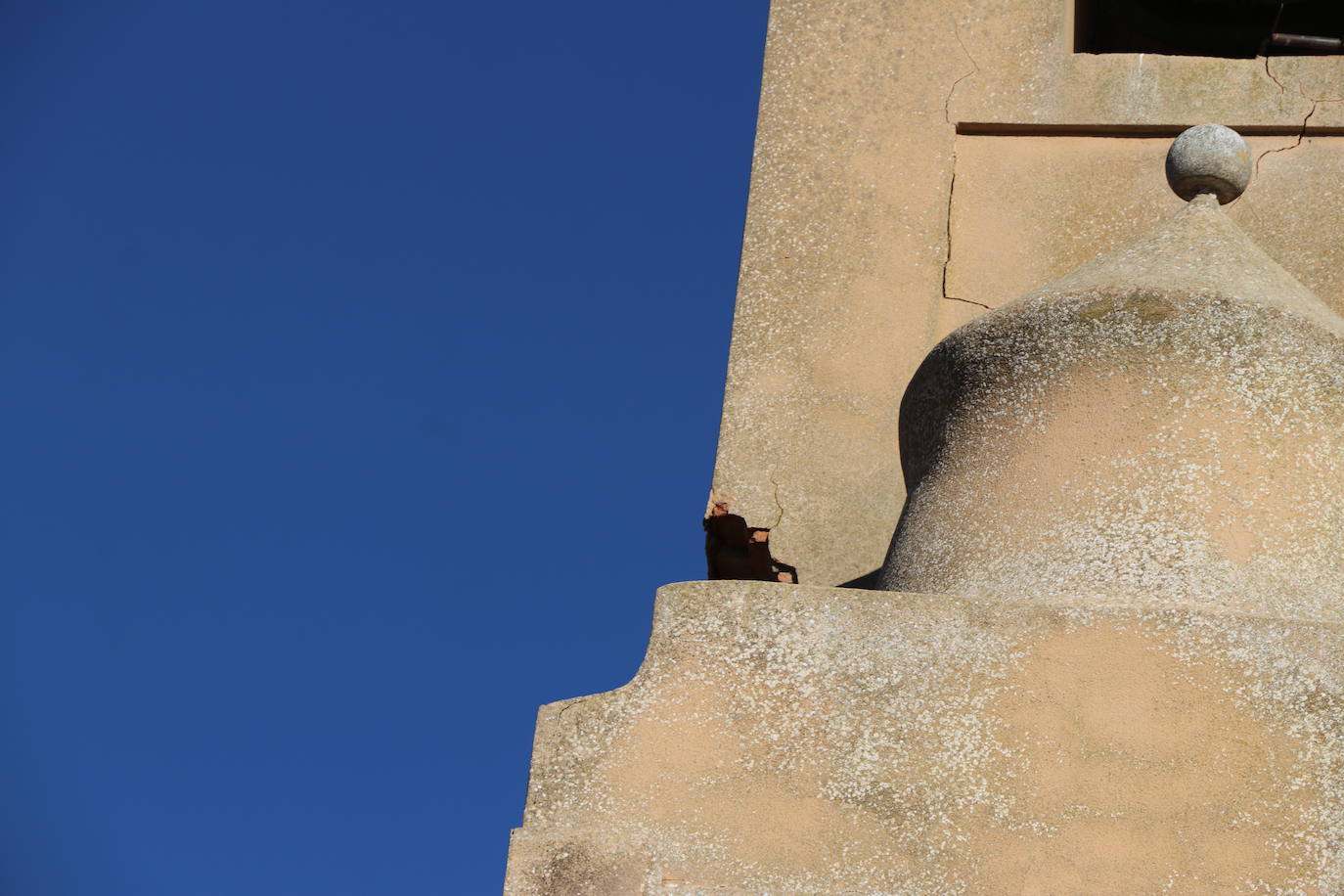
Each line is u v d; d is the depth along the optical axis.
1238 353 15.15
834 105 20.95
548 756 14.22
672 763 14.09
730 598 14.46
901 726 13.98
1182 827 13.48
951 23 21.25
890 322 19.61
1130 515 14.69
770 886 13.65
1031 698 13.92
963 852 13.60
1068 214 20.16
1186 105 20.48
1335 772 13.53
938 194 20.34
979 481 15.49
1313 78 20.53
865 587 17.95
